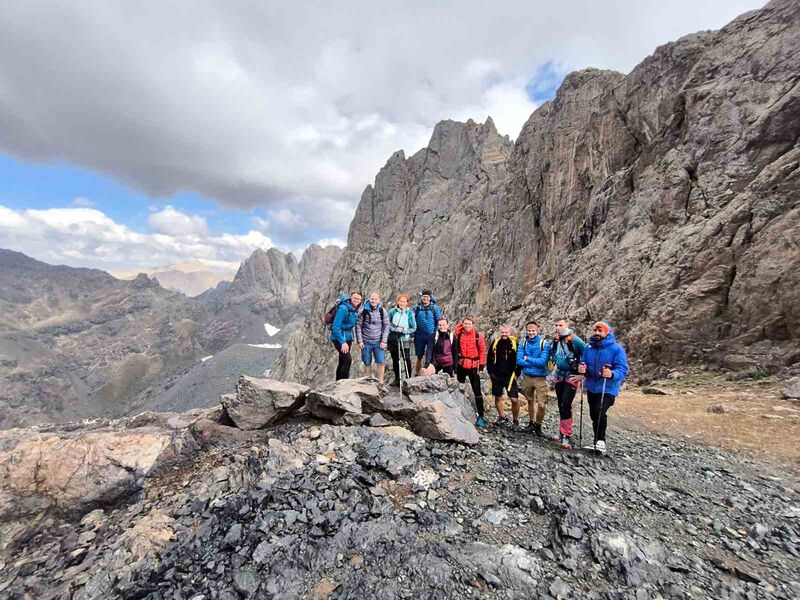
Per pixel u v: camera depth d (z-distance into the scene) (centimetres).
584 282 3597
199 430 934
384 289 12275
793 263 1953
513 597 495
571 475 832
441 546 582
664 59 4059
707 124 2962
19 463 800
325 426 938
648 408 1670
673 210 2948
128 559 586
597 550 575
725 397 1705
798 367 1778
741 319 2127
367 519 641
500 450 943
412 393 1077
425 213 13150
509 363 1180
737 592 523
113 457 837
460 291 7981
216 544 604
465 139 14100
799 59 2652
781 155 2488
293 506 664
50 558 646
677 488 845
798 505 807
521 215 6122
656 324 2458
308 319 14125
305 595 502
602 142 4662
